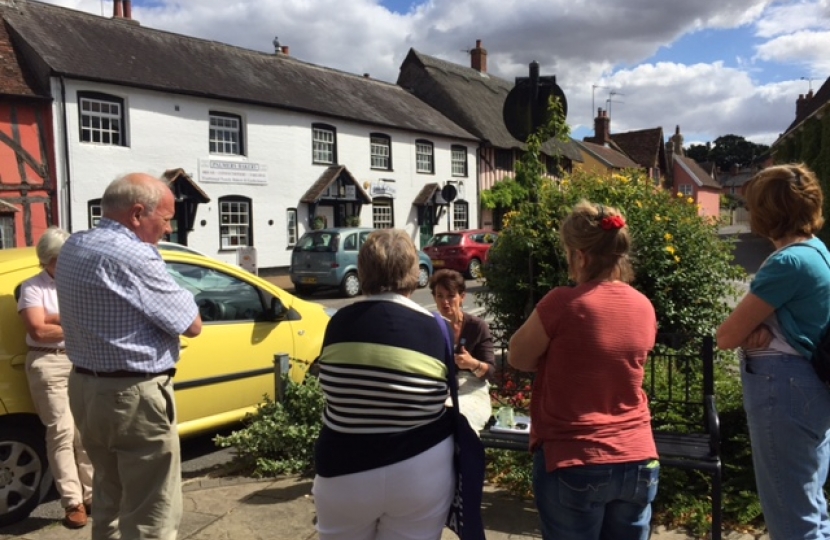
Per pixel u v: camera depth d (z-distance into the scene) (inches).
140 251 113.6
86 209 637.9
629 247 95.0
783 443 98.8
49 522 160.1
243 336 207.2
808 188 99.6
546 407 92.2
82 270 112.3
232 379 203.0
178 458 120.8
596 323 88.6
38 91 609.3
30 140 604.1
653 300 224.2
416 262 96.6
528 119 249.3
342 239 647.8
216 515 156.1
